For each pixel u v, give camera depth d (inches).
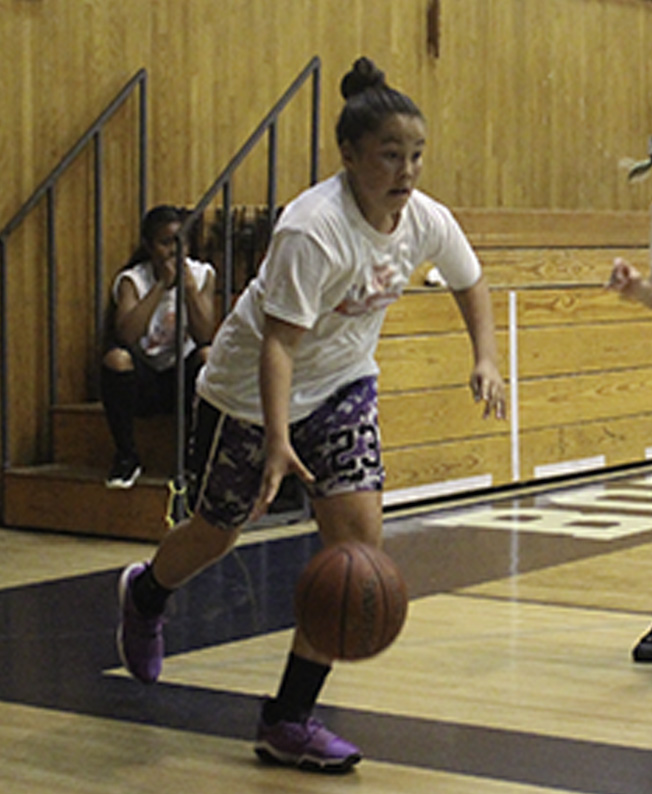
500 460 352.8
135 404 287.9
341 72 377.4
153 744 156.1
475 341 157.8
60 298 323.9
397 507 329.4
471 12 410.0
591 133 453.7
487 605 226.1
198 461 159.9
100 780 144.4
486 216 348.8
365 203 143.0
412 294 326.6
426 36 398.0
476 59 412.8
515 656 193.0
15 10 312.7
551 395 366.3
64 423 316.2
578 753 151.0
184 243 275.1
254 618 218.7
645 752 151.3
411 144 139.6
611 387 384.8
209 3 346.6
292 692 146.9
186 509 284.8
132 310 287.3
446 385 336.5
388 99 139.6
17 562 266.5
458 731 159.5
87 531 294.0
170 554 163.3
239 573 253.1
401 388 325.4
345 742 146.5
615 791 138.9
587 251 376.2
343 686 178.4
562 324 368.2
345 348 149.6
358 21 380.5
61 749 154.7
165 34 338.6
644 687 177.2
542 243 363.6
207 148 348.5
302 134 369.7
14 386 315.3
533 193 435.5
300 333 142.6
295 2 365.1
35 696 176.1
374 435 150.5
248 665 190.2
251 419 152.8
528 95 430.6
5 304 306.8
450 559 266.4
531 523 307.3
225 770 147.1
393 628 132.0
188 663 191.5
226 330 155.6
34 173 317.7
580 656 193.0
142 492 286.0
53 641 205.6
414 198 150.0
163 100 339.0
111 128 330.0
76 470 306.7
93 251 328.8
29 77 315.9
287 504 313.1
